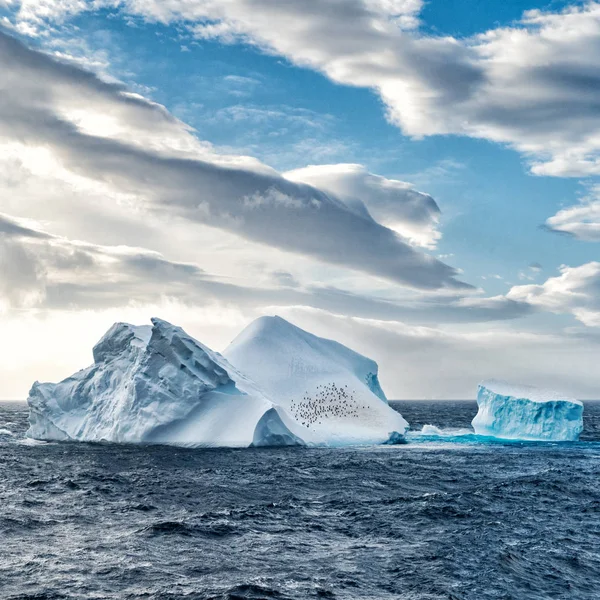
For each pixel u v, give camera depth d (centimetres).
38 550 2961
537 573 2803
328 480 5081
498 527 3603
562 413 8888
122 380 7950
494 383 9906
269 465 5838
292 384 9362
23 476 5103
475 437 9200
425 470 5706
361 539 3300
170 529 3356
